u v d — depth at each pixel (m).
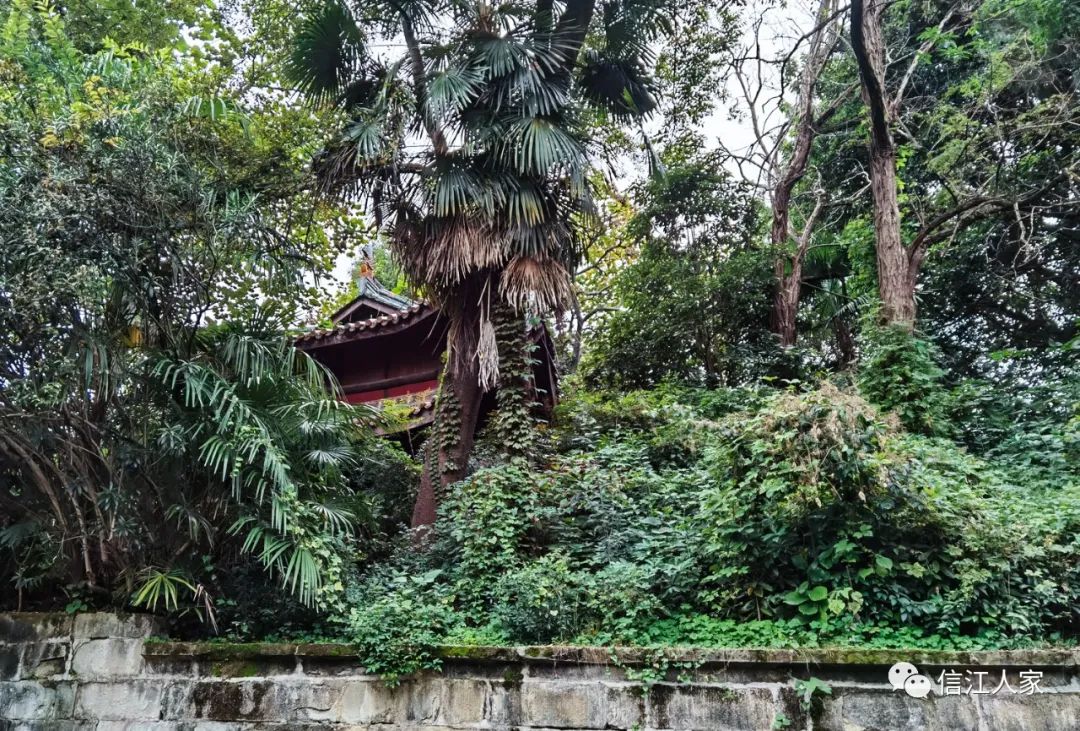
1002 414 7.95
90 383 4.55
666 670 4.01
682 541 5.07
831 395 4.35
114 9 8.88
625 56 8.27
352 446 5.95
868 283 11.99
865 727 3.66
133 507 4.72
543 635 4.54
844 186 13.12
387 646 4.32
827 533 4.39
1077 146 9.61
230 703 4.50
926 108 11.40
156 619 4.89
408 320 9.38
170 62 6.41
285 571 4.52
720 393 9.32
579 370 13.47
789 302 11.49
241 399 4.98
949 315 12.22
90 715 4.62
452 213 6.71
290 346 5.50
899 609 4.15
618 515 5.70
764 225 13.02
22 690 4.73
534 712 4.12
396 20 7.25
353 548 5.50
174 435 4.55
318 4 7.23
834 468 4.23
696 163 12.05
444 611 4.85
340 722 4.34
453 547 5.77
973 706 3.58
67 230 4.35
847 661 3.76
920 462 4.74
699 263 11.83
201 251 4.89
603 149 7.43
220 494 4.87
